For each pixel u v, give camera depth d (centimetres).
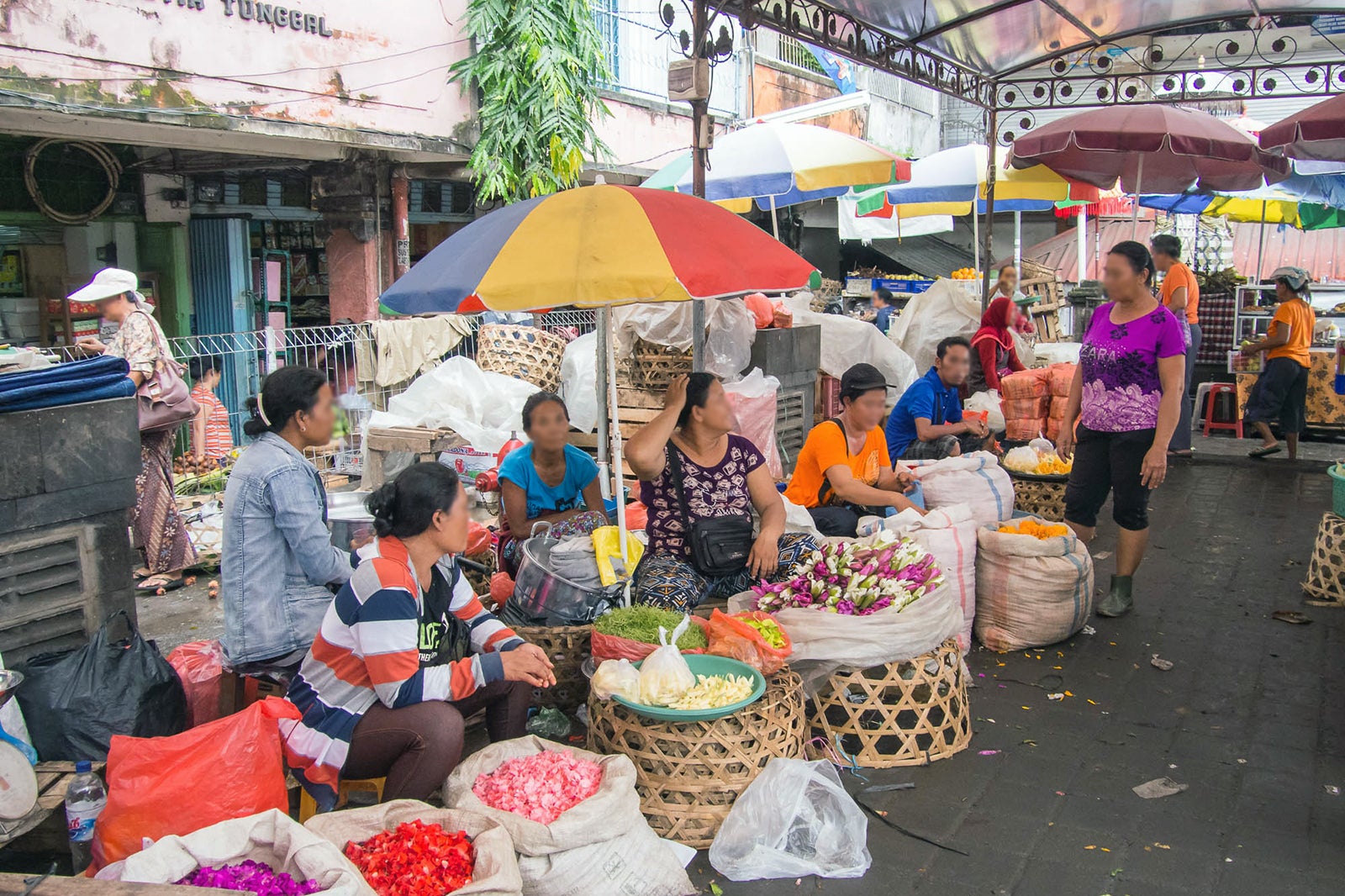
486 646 343
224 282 1034
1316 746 388
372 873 253
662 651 334
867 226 1574
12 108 667
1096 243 1795
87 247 958
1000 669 468
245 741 276
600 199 362
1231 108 1631
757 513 459
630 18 1276
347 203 1008
